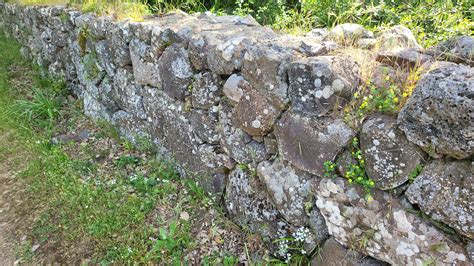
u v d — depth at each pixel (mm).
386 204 1796
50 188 3186
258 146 2408
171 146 3197
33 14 5262
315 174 2064
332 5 3555
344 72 1900
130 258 2506
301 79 1957
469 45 1863
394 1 3607
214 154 2744
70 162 3449
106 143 3820
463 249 1607
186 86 2838
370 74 1899
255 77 2217
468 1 3301
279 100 2125
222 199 2818
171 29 2881
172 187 3039
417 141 1610
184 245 2553
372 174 1805
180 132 3025
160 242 2498
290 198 2230
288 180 2232
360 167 1861
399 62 1925
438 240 1653
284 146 2170
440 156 1602
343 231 2006
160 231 2543
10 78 5461
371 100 1809
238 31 2752
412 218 1709
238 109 2396
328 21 3418
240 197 2574
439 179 1596
